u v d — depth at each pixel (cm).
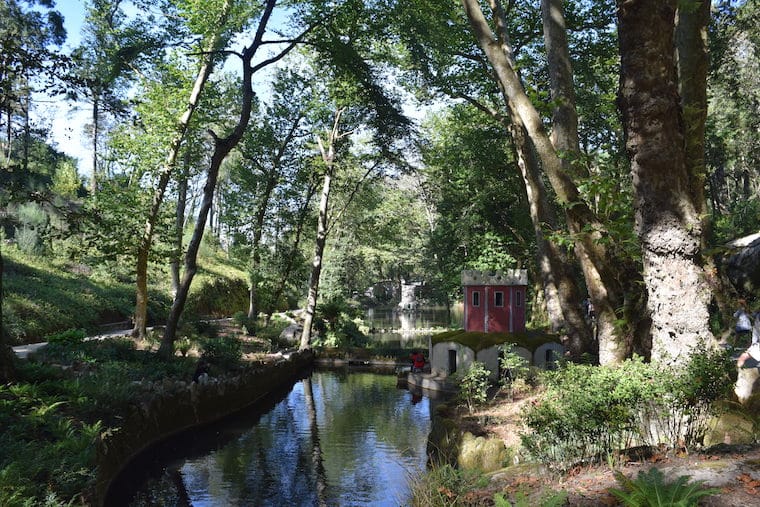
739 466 513
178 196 2727
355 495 1050
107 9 2458
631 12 754
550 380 750
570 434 684
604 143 2603
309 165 3434
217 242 5478
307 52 3209
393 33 2258
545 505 465
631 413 671
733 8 1872
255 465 1259
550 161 1041
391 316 6619
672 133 757
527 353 1981
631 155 783
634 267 1073
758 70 2766
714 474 501
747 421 664
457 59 2403
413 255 6122
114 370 1493
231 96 3136
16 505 635
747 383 798
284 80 3303
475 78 2419
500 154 2898
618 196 929
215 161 1955
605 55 2188
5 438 850
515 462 943
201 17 2073
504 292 2245
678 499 421
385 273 8294
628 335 1052
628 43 768
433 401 2030
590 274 1088
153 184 2286
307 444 1442
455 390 2097
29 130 1490
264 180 3409
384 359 3173
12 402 998
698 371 630
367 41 2520
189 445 1423
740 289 2031
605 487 529
